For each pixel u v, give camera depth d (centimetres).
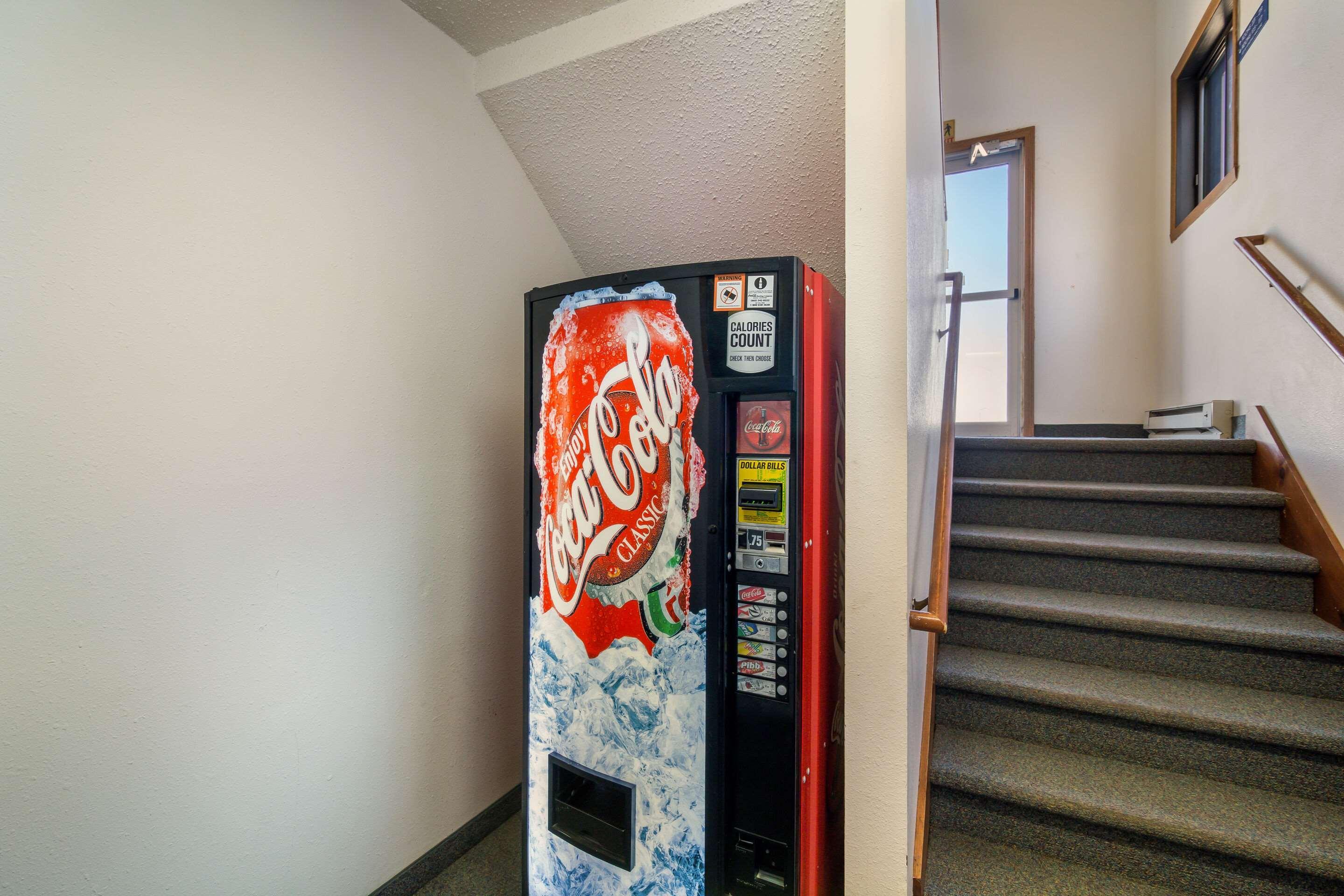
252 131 107
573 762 112
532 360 121
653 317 105
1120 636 166
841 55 119
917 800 121
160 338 96
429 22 140
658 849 103
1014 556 200
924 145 130
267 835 112
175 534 98
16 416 81
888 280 95
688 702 101
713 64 128
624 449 107
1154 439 229
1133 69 331
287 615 115
